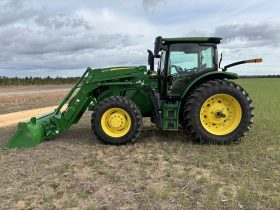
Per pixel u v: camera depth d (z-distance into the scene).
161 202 4.21
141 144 7.32
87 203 4.23
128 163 5.85
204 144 7.12
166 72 7.50
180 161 5.91
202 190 4.55
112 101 7.23
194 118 7.08
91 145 7.28
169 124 7.25
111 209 4.05
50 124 7.74
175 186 4.73
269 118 10.45
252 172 5.20
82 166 5.73
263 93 25.48
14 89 38.53
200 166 5.61
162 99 7.54
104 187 4.73
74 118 7.78
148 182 4.89
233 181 4.86
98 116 7.25
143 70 7.85
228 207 4.02
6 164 5.87
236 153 6.32
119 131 7.30
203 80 7.46
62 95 26.42
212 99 7.13
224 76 7.37
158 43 7.23
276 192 4.43
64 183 4.91
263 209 3.97
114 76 7.80
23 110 15.93
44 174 5.33
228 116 7.18
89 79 7.80
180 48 7.54
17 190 4.69
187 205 4.11
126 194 4.47
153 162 5.87
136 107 7.25
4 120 12.16
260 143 7.09
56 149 6.92
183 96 7.20
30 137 7.13
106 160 6.07
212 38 7.43
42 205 4.21
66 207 4.14
